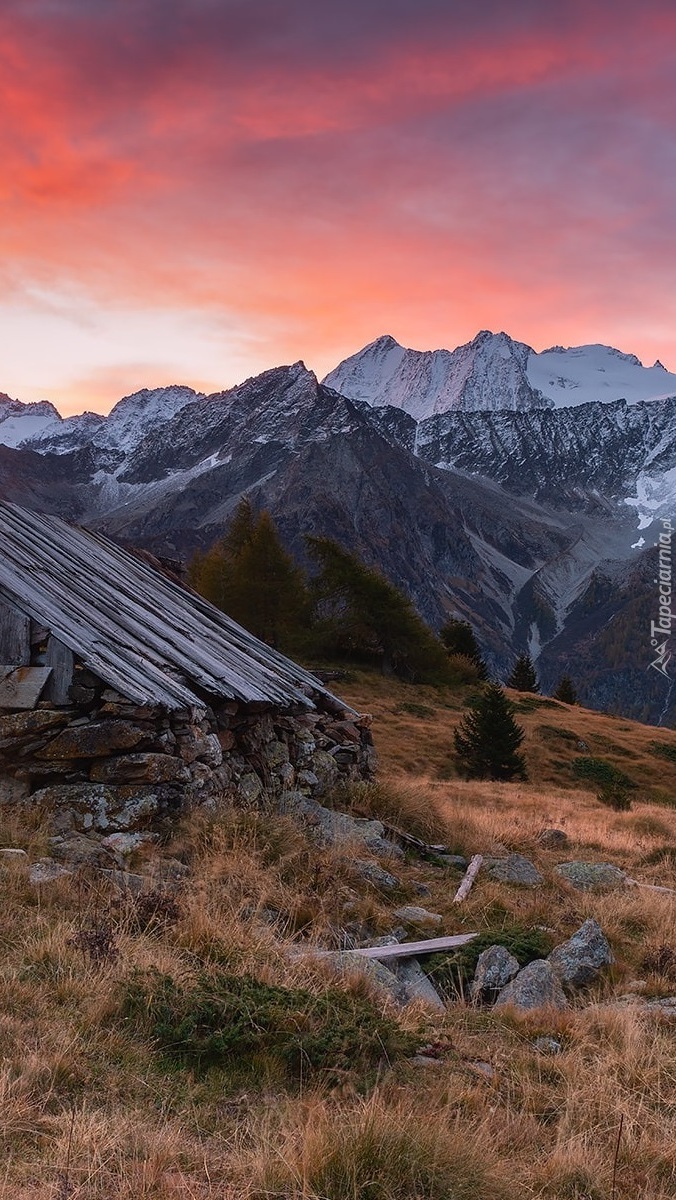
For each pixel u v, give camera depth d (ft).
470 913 37.19
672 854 58.03
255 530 280.31
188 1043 20.79
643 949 33.94
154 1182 15.28
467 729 187.21
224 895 31.55
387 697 230.89
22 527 55.98
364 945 31.96
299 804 47.65
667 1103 21.31
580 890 44.39
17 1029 19.90
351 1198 15.56
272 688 56.80
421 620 259.19
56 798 39.83
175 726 43.70
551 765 205.98
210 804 42.19
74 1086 18.42
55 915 27.55
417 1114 18.65
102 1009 21.62
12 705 42.11
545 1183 17.52
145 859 35.94
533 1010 26.78
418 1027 24.16
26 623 43.11
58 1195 14.61
